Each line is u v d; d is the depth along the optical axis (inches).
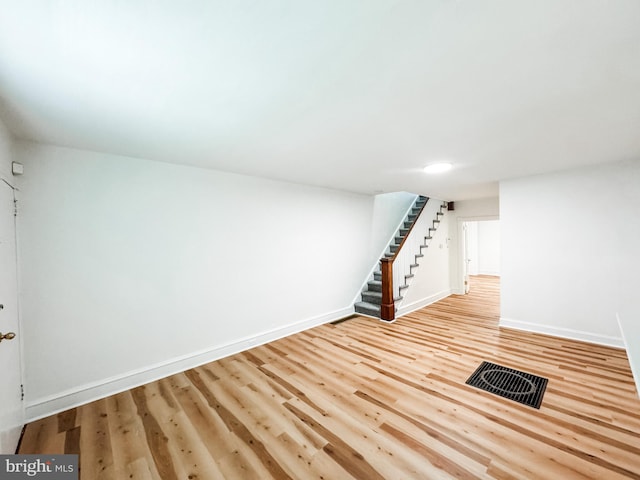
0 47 43.4
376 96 62.9
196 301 120.7
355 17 39.4
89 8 36.6
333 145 95.3
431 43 45.4
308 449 70.2
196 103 64.6
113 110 67.3
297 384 102.3
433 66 52.0
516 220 152.9
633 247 122.0
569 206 136.9
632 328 64.0
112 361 99.2
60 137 83.0
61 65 49.2
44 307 86.2
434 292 234.8
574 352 123.6
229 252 131.6
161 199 111.3
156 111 68.3
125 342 102.2
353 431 76.4
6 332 68.0
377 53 47.8
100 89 57.7
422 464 64.6
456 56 49.0
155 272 109.5
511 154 108.5
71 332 91.1
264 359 124.8
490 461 65.0
